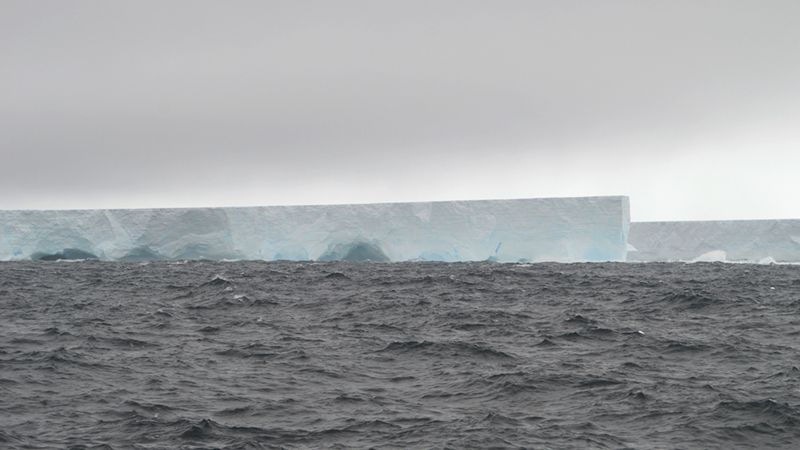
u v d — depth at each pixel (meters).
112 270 62.12
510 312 32.19
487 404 15.81
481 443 13.08
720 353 21.55
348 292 42.09
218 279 46.91
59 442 13.06
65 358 20.22
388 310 33.12
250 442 13.09
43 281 50.97
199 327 27.44
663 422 14.41
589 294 40.78
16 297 39.47
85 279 52.50
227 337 24.97
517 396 16.41
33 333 25.58
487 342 23.80
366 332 26.22
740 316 30.77
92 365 19.70
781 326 27.59
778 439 13.52
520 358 20.91
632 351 22.02
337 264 72.19
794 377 17.92
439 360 20.53
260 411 15.18
